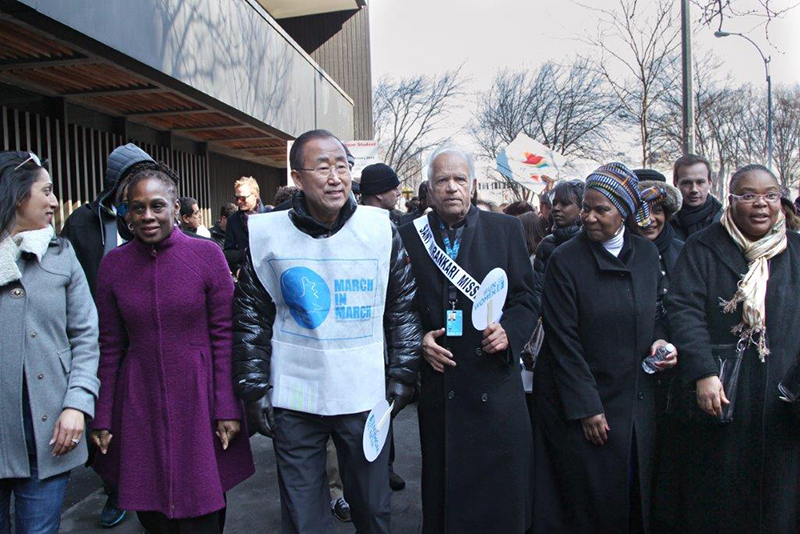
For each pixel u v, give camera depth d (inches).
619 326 112.2
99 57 238.1
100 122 355.3
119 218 121.0
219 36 317.1
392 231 102.5
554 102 929.5
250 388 96.7
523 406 113.4
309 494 99.0
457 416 110.7
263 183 666.2
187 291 99.1
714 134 798.5
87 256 138.5
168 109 352.8
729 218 107.6
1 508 93.6
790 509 102.3
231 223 233.3
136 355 99.6
